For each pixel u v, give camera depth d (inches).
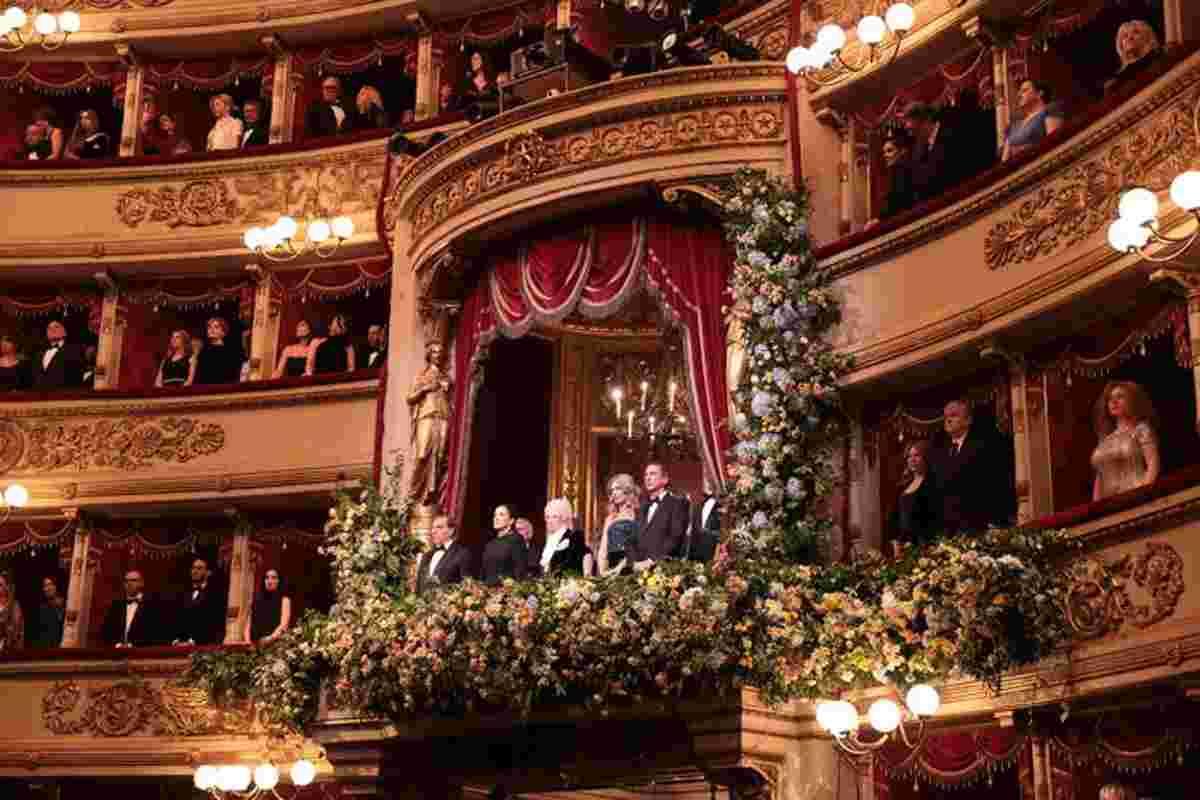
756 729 594.9
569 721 631.8
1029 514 588.1
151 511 891.4
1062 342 596.7
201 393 887.7
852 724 549.6
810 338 650.2
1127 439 552.1
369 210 904.3
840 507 648.4
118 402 897.5
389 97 987.9
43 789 852.6
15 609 899.4
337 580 741.9
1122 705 530.6
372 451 849.5
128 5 978.7
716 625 577.3
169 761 808.9
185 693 815.1
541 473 800.3
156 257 925.2
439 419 750.5
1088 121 567.5
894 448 659.4
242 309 932.0
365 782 702.5
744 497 622.2
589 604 604.7
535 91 752.3
